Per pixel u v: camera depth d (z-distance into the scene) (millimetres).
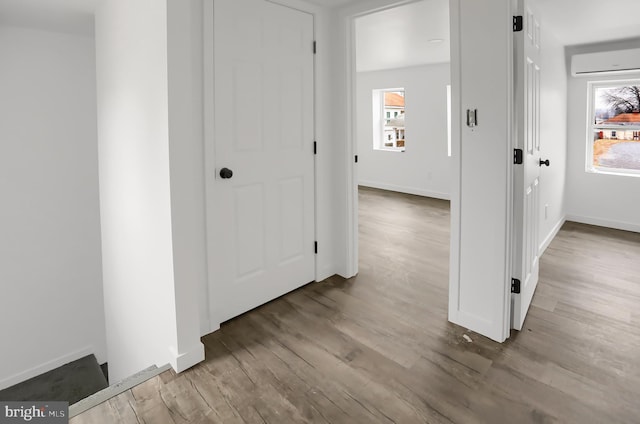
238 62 2336
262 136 2533
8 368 3078
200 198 2238
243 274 2523
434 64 6055
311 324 2428
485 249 2203
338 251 3176
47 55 3043
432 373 1924
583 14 3020
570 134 4594
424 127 6410
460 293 2365
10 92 2912
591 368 1935
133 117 2178
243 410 1690
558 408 1665
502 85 2020
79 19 2777
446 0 2926
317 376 1918
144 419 1645
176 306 1934
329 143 3033
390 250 3863
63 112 3150
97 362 3445
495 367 1959
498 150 2080
